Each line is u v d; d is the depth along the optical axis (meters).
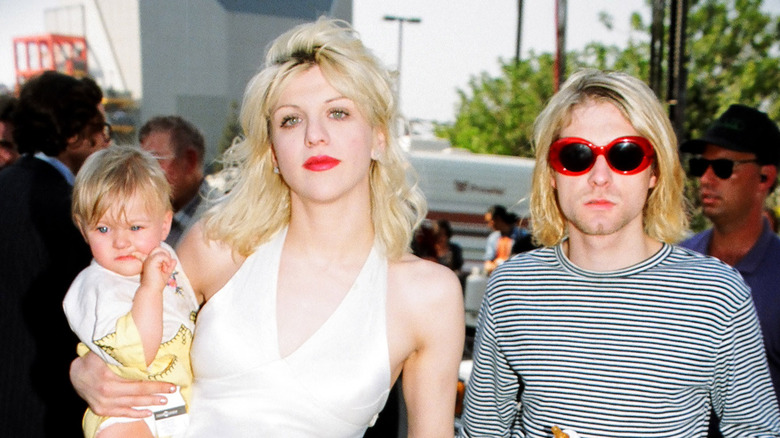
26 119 2.58
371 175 1.96
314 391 1.78
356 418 1.82
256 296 1.85
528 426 1.90
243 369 1.78
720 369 1.76
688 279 1.78
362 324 1.84
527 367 1.88
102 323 1.77
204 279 1.98
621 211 1.78
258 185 1.95
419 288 1.89
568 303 1.85
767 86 14.77
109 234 1.88
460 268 9.48
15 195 2.40
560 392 1.83
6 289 2.36
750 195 2.39
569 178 1.82
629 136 1.79
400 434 2.73
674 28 7.89
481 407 2.04
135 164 1.92
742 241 2.46
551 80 21.56
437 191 12.33
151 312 1.77
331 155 1.74
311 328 1.82
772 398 1.80
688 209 2.43
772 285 2.28
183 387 1.88
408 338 1.89
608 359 1.79
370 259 1.92
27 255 2.35
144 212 1.89
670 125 1.87
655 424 1.75
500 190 12.51
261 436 1.76
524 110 21.83
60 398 2.40
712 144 2.45
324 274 1.88
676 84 7.94
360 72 1.76
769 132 2.42
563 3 9.47
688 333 1.74
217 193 2.82
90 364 1.84
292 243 1.92
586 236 1.84
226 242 1.94
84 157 2.74
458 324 1.92
